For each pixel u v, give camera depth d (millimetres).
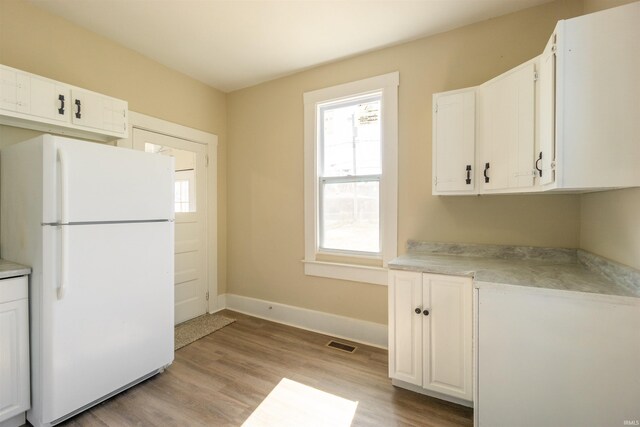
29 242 1582
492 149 1814
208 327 2883
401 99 2428
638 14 1158
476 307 1445
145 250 1926
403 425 1586
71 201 1569
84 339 1631
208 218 3266
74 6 2010
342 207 2775
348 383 1972
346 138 2754
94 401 1699
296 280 2992
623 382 1209
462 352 1691
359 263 2658
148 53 2623
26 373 1541
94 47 2320
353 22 2164
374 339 2551
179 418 1640
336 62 2738
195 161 3125
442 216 2281
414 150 2377
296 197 2986
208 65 2826
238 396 1833
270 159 3146
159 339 2018
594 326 1240
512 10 2025
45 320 1501
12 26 1907
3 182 1772
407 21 2146
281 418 1641
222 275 3451
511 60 2051
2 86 1688
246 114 3312
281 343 2568
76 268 1593
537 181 1539
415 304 1819
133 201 1855
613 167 1194
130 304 1847
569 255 1886
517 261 1951
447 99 2000
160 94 2785
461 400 1745
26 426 1563
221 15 2100
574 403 1279
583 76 1228
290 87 3006
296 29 2260
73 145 1578
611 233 1476
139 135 2627
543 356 1325
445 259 2043
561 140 1254
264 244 3197
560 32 1252
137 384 1950
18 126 1909
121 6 2010
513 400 1383
